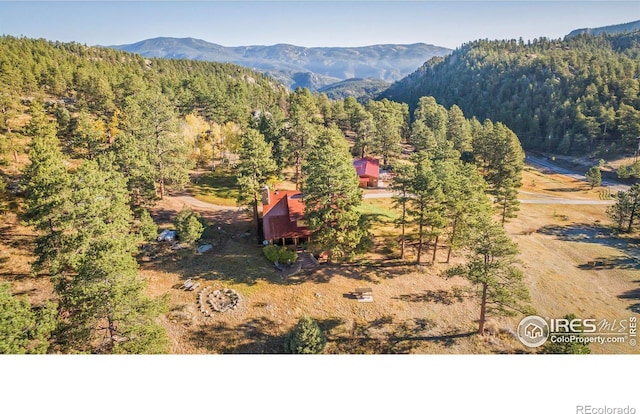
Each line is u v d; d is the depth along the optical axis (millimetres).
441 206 34656
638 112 107375
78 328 18406
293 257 35656
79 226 26391
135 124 51531
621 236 52812
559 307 33500
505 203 49188
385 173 71875
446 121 102438
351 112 99938
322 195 33406
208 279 32500
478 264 26125
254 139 40906
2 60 69125
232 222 44375
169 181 50312
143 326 18953
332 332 27344
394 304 31125
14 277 29156
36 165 32812
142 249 35594
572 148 117812
